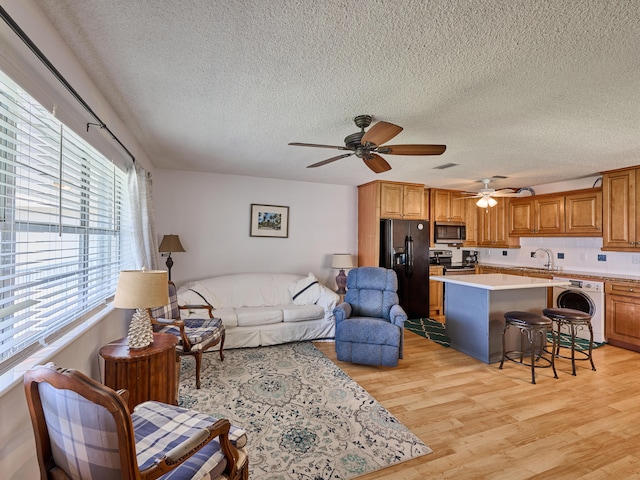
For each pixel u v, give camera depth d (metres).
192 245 4.50
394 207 5.03
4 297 1.29
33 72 1.27
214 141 3.12
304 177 4.83
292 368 3.14
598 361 3.42
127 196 2.95
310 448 1.93
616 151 3.29
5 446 1.10
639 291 3.69
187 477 1.08
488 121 2.51
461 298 3.69
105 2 1.28
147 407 1.47
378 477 1.70
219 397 2.54
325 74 1.85
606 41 1.50
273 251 4.95
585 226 4.49
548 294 4.62
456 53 1.62
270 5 1.29
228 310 3.90
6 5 1.10
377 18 1.37
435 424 2.19
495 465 1.80
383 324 3.20
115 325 2.42
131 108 2.33
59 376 0.91
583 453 1.91
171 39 1.53
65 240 1.70
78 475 0.97
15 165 1.25
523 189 5.46
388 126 1.94
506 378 2.96
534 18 1.35
